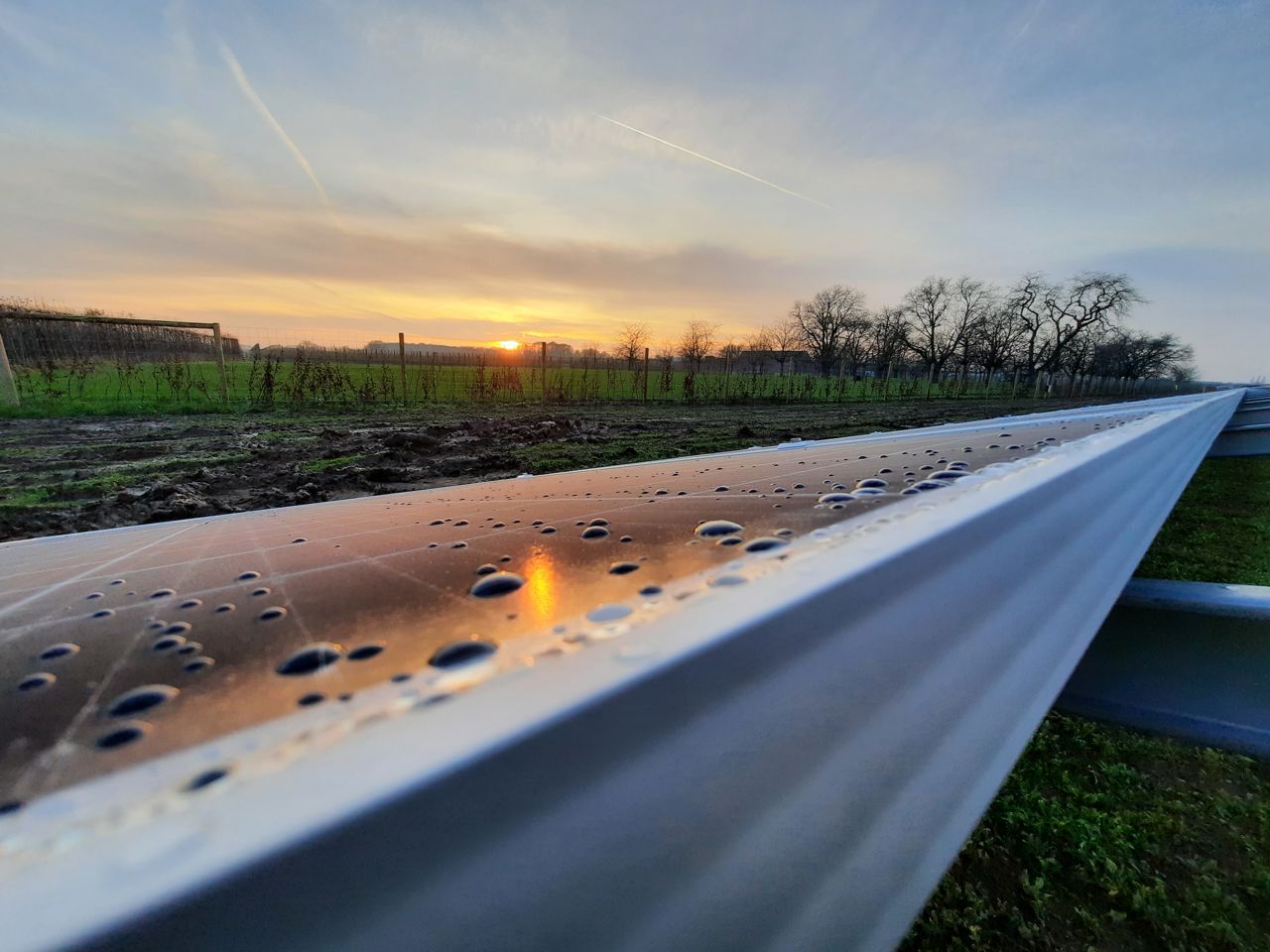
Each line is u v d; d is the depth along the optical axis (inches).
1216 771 54.1
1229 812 49.5
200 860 7.0
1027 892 43.8
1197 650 48.0
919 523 21.2
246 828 7.5
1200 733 47.4
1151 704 49.3
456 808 8.5
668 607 14.2
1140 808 50.6
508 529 31.1
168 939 6.3
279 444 232.2
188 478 168.1
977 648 19.1
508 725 9.5
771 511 27.7
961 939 40.4
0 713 11.6
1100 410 124.0
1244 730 45.9
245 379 505.4
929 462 45.5
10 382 348.5
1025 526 25.5
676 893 10.3
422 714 9.9
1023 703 20.4
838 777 13.4
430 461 198.2
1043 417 109.1
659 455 211.0
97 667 14.4
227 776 8.7
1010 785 54.0
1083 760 56.8
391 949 7.5
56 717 11.3
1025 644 21.7
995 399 1016.9
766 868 11.6
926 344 1364.4
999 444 56.4
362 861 7.6
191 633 16.5
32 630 18.2
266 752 9.3
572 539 25.5
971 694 18.1
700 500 35.9
